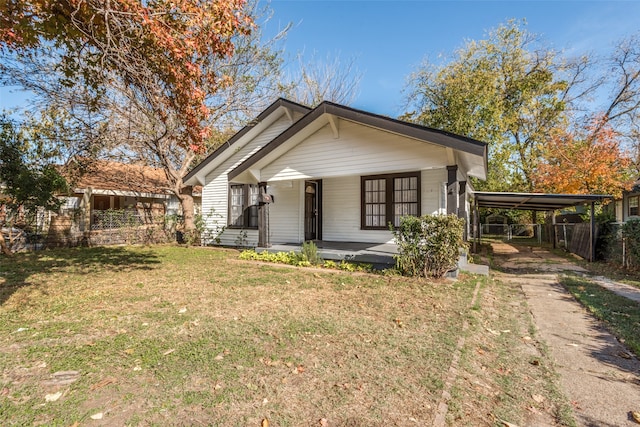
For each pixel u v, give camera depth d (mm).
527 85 17719
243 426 2004
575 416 2213
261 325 3715
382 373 2668
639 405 2354
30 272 6754
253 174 9250
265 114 11266
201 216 13211
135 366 2730
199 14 4406
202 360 2844
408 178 9148
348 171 7906
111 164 15516
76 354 2938
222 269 7398
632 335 3645
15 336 3336
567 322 4176
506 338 3584
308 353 3014
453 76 17328
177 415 2100
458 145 6094
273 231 11492
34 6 4055
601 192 13211
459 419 2121
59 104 9531
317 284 5855
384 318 4027
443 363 2859
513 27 17781
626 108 17875
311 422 2051
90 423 2014
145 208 16484
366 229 9852
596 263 9469
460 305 4613
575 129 15664
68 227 11852
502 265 9336
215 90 5965
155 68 5211
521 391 2514
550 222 16375
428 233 6359
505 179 18547
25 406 2174
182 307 4402
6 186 9164
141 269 7352
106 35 4590
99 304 4500
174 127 6828
